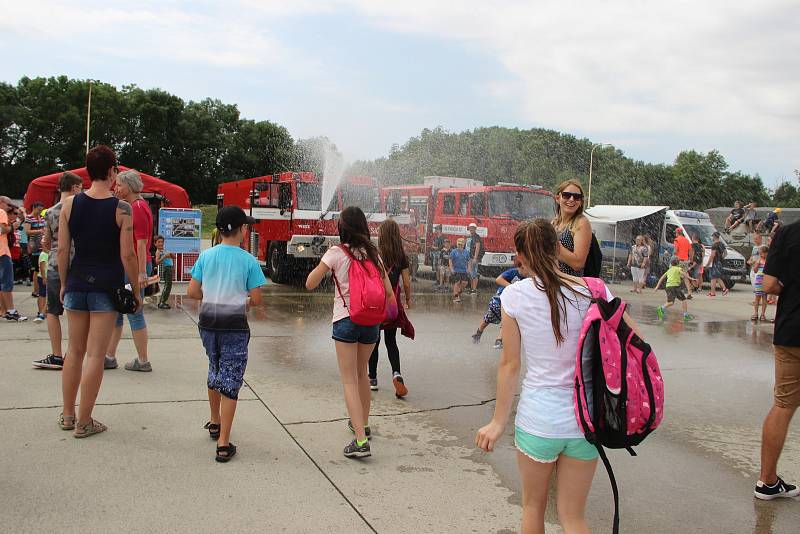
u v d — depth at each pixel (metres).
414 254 17.88
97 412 5.18
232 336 4.38
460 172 57.50
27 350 7.14
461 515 3.73
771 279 4.04
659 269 20.64
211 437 4.73
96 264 4.55
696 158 72.25
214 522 3.49
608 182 59.78
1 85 61.72
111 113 62.88
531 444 2.72
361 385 4.80
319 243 14.85
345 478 4.18
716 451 5.05
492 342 9.15
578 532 2.74
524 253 2.85
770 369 8.09
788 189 67.62
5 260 8.79
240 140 71.38
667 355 8.91
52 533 3.29
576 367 2.66
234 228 4.48
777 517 3.90
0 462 4.14
